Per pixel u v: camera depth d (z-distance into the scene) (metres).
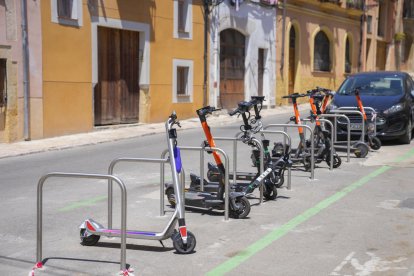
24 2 14.81
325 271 5.19
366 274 5.11
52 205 7.93
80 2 16.55
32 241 6.22
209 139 6.94
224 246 5.95
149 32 19.30
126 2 18.20
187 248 5.71
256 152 8.01
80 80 16.77
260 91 26.48
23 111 15.05
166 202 8.06
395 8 42.41
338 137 13.32
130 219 7.12
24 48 14.91
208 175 8.29
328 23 31.75
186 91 21.50
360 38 36.12
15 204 8.02
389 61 42.47
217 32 22.66
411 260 5.49
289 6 27.61
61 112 16.22
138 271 5.23
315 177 9.72
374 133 12.73
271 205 7.74
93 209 7.68
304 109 26.77
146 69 19.34
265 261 5.48
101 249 5.91
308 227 6.65
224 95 23.80
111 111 18.42
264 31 25.91
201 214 7.29
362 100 13.67
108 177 5.12
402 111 13.49
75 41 16.50
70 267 5.35
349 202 7.89
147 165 11.44
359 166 10.80
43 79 15.56
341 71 33.91
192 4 21.25
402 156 11.96
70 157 12.74
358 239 6.17
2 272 5.23
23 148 13.84
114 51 18.34
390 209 7.49
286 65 27.86
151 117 19.70
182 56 20.92
